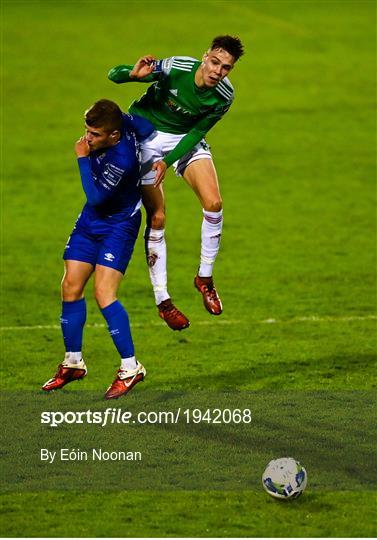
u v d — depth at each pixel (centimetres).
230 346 3897
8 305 4516
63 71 9100
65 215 6069
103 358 3772
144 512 2392
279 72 9144
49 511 2398
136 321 4256
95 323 4250
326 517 2361
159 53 9538
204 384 3428
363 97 8562
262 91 8675
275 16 10888
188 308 4453
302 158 7169
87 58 9450
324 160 7119
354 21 10762
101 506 2428
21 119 7994
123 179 2733
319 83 8900
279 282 4853
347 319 4259
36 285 4838
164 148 2892
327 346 3878
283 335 4038
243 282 4853
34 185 6619
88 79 8925
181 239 5634
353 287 4759
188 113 2827
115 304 2789
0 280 4912
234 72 9119
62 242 5588
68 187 6594
